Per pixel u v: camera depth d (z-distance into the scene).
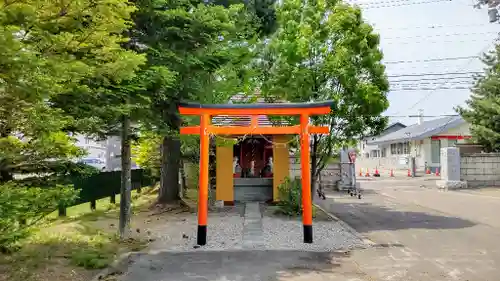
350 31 11.54
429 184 25.62
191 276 6.39
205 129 9.13
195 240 9.05
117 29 5.33
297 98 11.54
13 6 4.11
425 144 38.28
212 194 16.42
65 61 4.86
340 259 7.38
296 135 13.45
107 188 14.81
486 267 6.77
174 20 8.40
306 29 11.60
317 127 9.24
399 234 9.70
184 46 8.56
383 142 46.69
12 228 5.30
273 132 9.26
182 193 18.25
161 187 14.73
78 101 6.36
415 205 15.39
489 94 25.52
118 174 16.02
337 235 9.52
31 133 5.48
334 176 21.53
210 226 10.77
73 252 7.46
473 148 27.19
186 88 9.11
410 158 36.34
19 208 5.11
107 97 7.00
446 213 13.15
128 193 9.21
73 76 5.04
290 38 11.88
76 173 7.59
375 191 21.38
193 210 13.96
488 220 11.66
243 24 11.43
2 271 6.30
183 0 9.20
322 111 9.06
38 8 4.44
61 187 6.16
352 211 13.96
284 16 12.38
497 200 16.56
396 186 24.50
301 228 10.43
